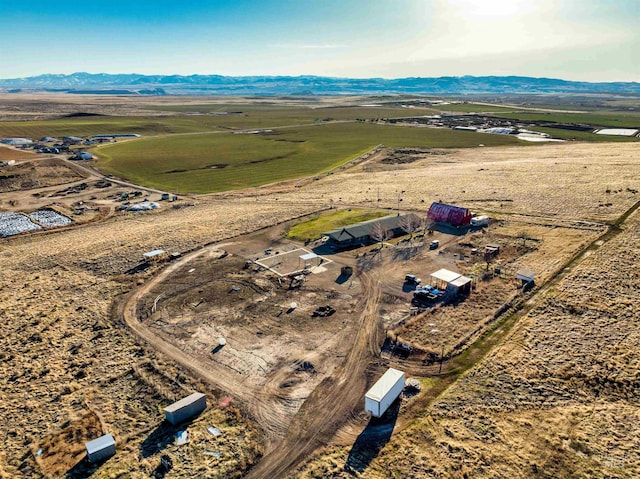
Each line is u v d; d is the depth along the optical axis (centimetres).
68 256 6662
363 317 4634
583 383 3456
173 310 4950
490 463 2758
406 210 8494
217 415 3328
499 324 4372
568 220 7250
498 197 8981
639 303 4466
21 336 4494
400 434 3042
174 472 2817
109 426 3259
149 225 8150
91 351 4222
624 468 2680
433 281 5381
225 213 8794
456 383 3534
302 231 7488
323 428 3155
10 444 3119
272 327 4512
